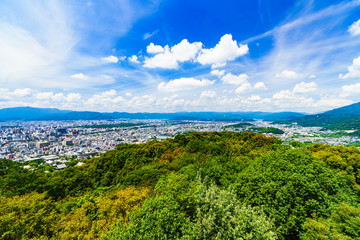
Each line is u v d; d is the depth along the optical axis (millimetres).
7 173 28469
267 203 13469
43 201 14812
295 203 12555
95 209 15820
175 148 48344
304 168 15188
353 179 18734
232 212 10023
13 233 10539
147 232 8977
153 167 31312
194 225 10000
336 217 10977
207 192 11328
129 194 15859
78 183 32469
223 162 26844
